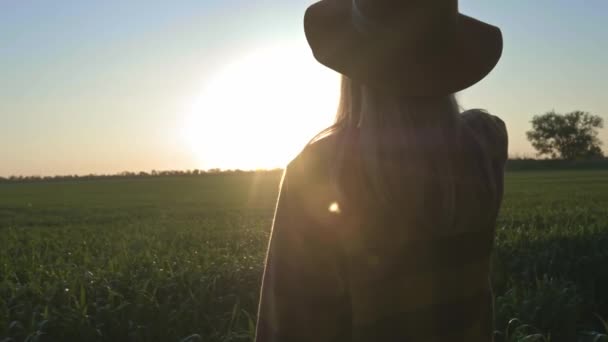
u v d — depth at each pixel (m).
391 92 1.43
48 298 7.75
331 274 1.44
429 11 1.41
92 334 6.76
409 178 1.39
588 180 59.88
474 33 1.58
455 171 1.44
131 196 56.19
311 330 1.44
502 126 1.68
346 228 1.42
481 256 1.54
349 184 1.41
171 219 28.66
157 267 10.06
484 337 1.59
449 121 1.48
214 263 10.30
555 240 11.75
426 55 1.43
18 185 91.94
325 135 1.50
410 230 1.41
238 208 36.91
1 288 8.43
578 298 7.45
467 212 1.47
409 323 1.44
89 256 13.44
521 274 8.90
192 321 7.24
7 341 6.44
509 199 31.73
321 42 1.50
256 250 13.48
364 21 1.44
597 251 10.27
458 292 1.49
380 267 1.42
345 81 1.56
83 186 81.94
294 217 1.46
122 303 7.43
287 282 1.45
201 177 101.94
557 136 146.25
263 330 1.50
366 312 1.44
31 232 23.27
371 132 1.43
